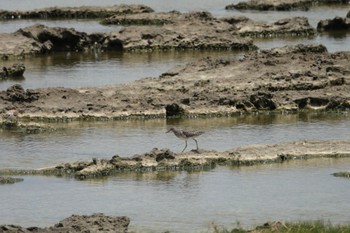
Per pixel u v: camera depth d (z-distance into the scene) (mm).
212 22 73750
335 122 48500
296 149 42156
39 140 44625
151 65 63500
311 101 51250
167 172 39781
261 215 34500
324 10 90250
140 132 46094
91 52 70188
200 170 40031
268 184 38219
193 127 47156
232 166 40531
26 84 57125
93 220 31844
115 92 52469
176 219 34031
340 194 37031
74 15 85875
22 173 39625
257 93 51000
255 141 44469
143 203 35875
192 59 66000
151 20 81500
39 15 85625
